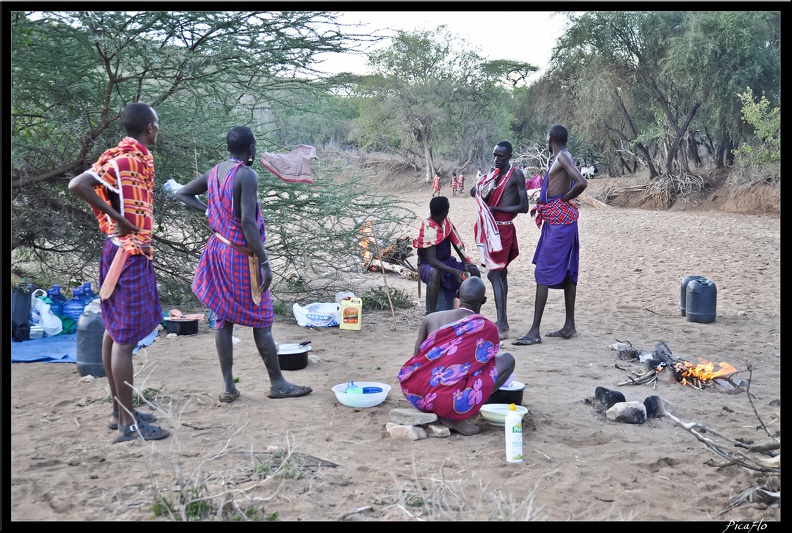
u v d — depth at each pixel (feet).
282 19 27.94
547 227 24.03
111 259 14.15
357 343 24.03
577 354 22.56
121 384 14.07
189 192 17.60
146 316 14.21
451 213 87.20
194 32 27.58
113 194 14.28
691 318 28.04
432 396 14.92
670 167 99.25
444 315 15.56
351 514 11.05
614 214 84.69
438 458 13.65
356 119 159.63
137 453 13.43
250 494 11.81
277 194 30.09
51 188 27.99
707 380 19.07
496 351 15.20
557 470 12.76
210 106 29.48
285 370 20.16
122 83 28.73
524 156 125.39
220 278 16.47
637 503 11.79
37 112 27.96
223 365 16.94
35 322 23.04
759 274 40.70
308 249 30.76
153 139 15.05
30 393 17.26
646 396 18.10
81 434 14.44
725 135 100.32
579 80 105.50
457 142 164.96
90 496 11.54
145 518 10.78
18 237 27.35
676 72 93.30
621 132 108.47
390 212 32.01
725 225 70.28
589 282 38.73
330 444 14.28
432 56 157.79
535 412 16.61
